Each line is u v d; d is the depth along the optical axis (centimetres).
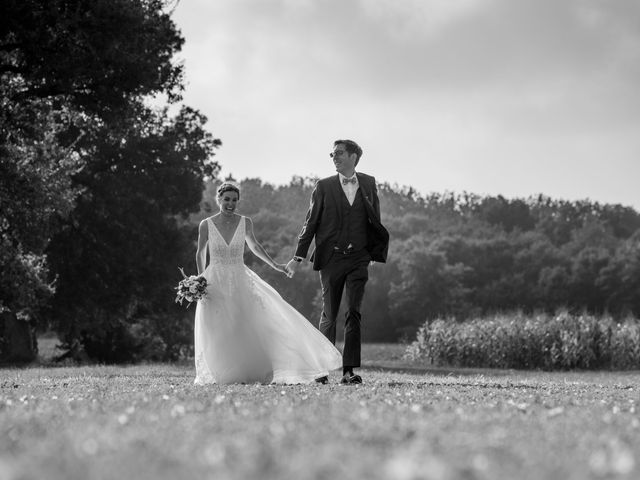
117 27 2381
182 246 4038
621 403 600
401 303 8769
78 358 4225
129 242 3872
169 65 2725
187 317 4159
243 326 895
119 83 2477
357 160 942
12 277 2775
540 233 11275
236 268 910
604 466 268
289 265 937
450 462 270
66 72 2356
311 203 944
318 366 911
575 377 1720
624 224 13300
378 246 934
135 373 1309
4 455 291
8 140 2572
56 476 233
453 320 2773
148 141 3866
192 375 1214
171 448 300
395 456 279
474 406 524
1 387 818
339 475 236
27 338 3794
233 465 255
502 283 9156
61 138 3534
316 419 411
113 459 270
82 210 3772
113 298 3891
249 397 591
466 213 13725
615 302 8838
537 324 2583
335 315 938
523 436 353
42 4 2323
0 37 2389
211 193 10544
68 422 409
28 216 2689
